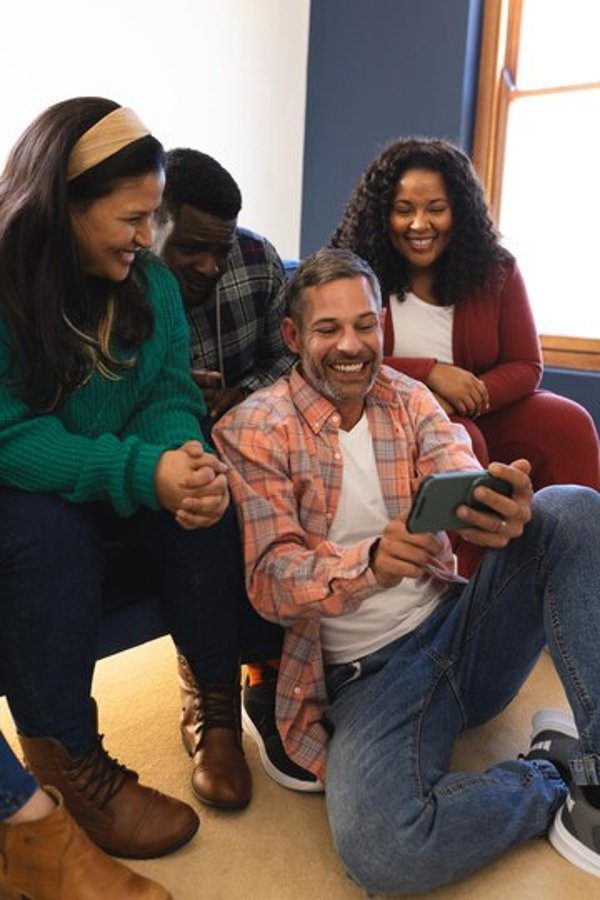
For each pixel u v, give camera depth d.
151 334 1.22
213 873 1.13
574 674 1.13
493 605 1.23
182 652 1.29
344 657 1.29
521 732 1.48
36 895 0.98
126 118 1.07
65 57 2.33
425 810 1.05
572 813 1.14
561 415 1.85
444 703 1.21
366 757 1.11
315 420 1.25
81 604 1.05
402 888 1.05
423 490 1.02
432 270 1.91
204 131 2.80
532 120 2.87
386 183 1.83
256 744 1.46
